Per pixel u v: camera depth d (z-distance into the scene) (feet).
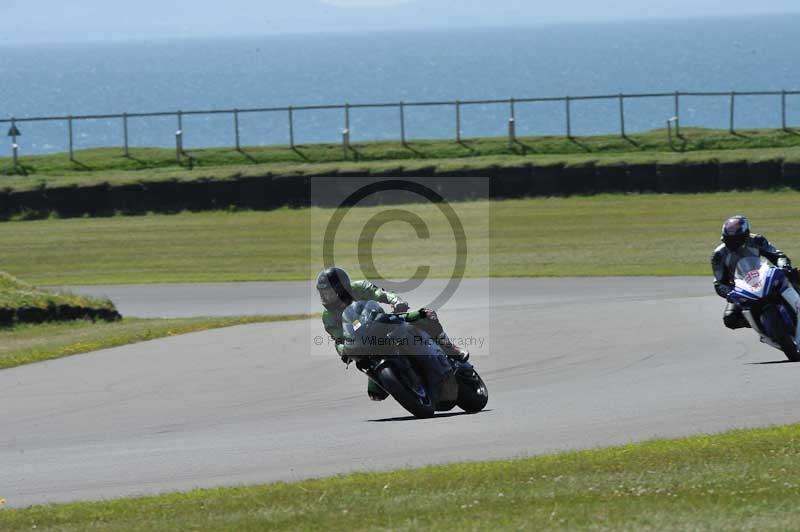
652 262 335.47
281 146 576.20
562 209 456.04
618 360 172.55
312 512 85.25
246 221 459.32
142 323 237.45
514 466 99.60
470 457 109.81
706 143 547.49
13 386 168.35
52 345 204.13
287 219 459.73
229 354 188.75
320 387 161.17
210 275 350.84
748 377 148.87
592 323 207.72
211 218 468.34
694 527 73.36
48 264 383.86
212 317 247.70
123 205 481.87
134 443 128.06
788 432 107.86
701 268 319.88
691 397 136.77
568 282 303.07
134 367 179.93
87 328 234.79
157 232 440.04
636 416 126.82
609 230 403.54
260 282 333.62
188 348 195.83
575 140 568.41
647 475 91.50
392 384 129.39
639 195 478.59
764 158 474.90
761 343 179.42
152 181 483.51
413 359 131.34
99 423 141.38
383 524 79.41
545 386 154.92
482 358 180.14
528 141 568.00
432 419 133.69
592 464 97.81
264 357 185.16
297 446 120.78
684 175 477.77
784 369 153.17
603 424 123.34
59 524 88.74
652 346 182.91
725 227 159.12
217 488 100.42
